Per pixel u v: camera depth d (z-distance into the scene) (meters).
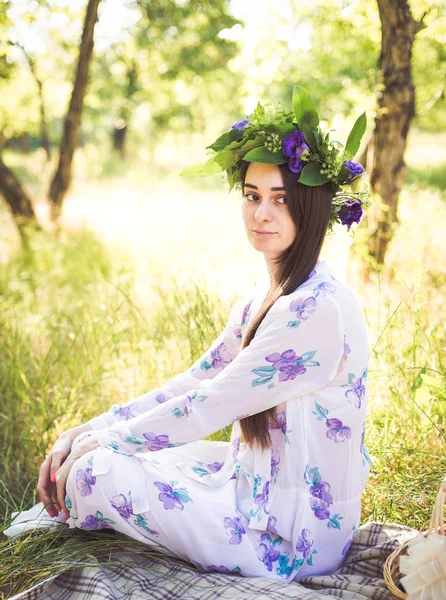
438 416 2.78
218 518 2.03
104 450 2.07
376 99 4.98
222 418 2.04
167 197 11.10
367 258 4.50
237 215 8.41
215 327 3.42
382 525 2.25
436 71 7.19
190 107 23.41
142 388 3.49
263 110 2.13
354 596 1.90
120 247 6.66
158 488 2.04
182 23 13.02
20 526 2.29
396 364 3.00
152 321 4.08
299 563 2.04
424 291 3.49
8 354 3.78
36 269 6.21
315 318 1.95
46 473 2.22
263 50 6.35
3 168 7.04
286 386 2.00
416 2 4.84
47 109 12.34
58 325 4.15
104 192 12.60
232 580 1.96
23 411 3.33
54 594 2.03
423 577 1.65
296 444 2.01
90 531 2.24
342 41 7.01
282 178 2.02
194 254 6.20
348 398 2.03
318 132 2.03
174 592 1.96
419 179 12.16
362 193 2.17
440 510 1.77
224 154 2.11
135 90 18.20
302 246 2.04
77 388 3.54
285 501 2.03
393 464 2.68
